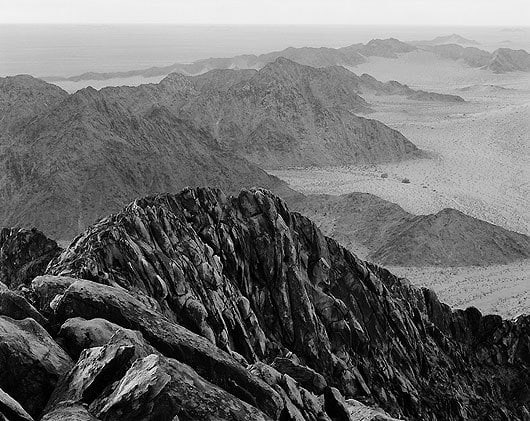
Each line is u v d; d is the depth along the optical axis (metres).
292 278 29.42
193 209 30.36
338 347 28.61
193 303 24.03
